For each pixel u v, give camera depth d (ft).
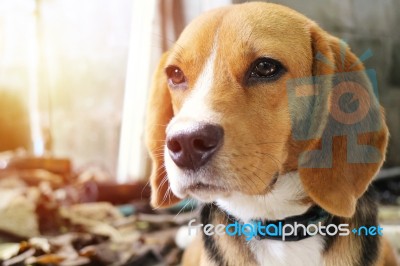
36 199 2.24
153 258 1.93
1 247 1.86
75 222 2.16
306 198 1.32
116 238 2.08
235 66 1.25
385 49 3.02
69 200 2.58
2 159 3.07
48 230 2.09
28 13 3.50
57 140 3.50
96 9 3.33
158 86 1.47
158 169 1.47
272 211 1.33
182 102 1.31
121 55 3.26
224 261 1.37
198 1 2.26
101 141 3.35
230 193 1.23
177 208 2.52
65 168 3.06
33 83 3.56
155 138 1.47
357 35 2.89
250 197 1.30
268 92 1.25
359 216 1.35
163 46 2.35
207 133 1.15
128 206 2.57
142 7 2.59
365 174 1.30
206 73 1.26
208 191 1.21
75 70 3.45
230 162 1.18
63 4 3.43
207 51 1.28
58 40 3.48
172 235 2.11
